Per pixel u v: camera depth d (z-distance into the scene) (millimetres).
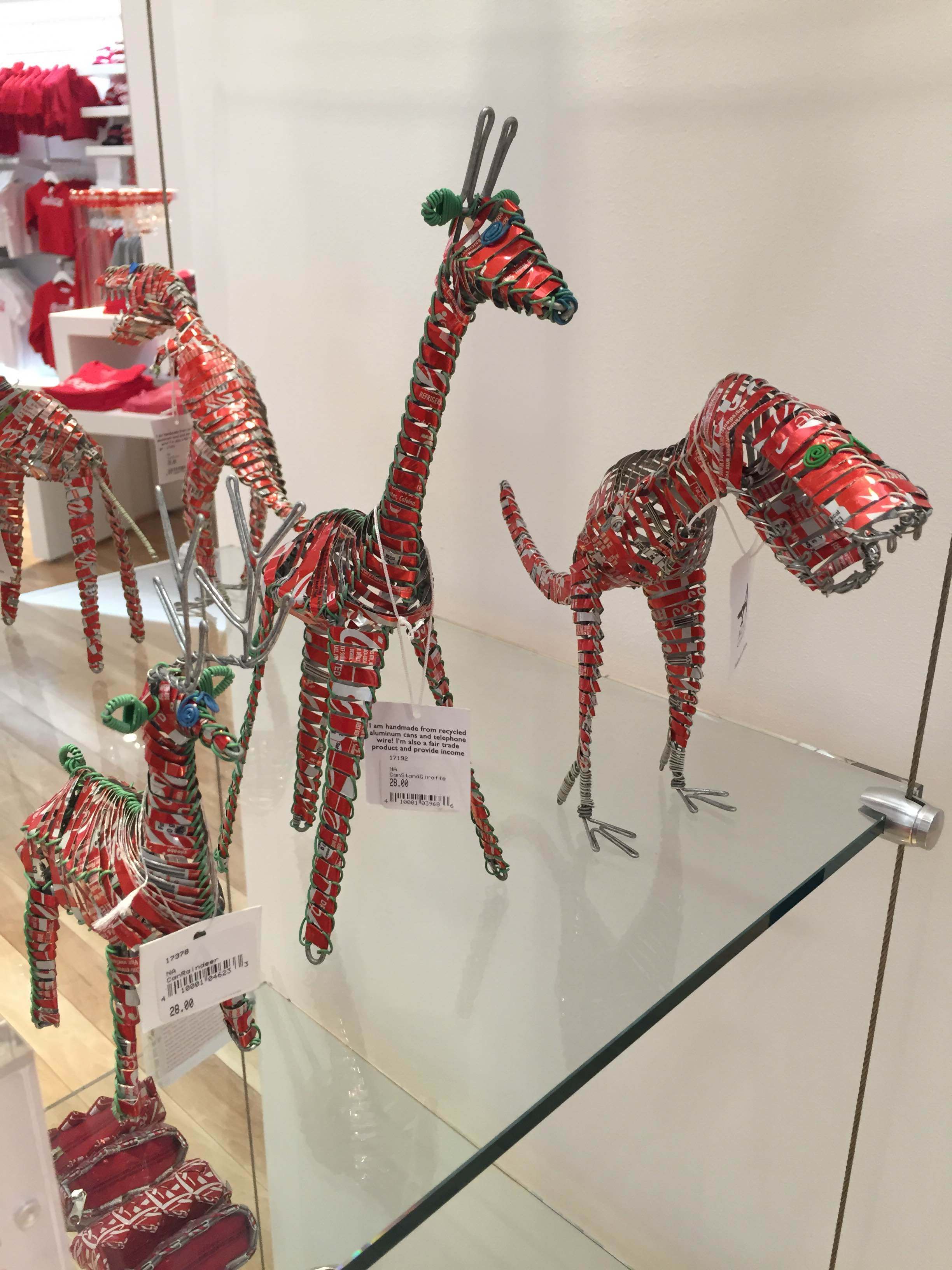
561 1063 700
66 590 1108
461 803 735
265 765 1061
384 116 1092
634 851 883
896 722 864
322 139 1156
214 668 599
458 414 1124
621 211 925
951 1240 980
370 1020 749
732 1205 1158
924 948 912
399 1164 649
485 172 1023
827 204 797
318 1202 628
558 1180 1363
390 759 734
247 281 1312
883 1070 976
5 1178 457
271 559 735
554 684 1105
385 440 1227
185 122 1271
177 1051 683
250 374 1173
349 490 1298
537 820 928
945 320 758
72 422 1036
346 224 1172
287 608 670
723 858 861
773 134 813
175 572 599
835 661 890
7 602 1110
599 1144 1288
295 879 889
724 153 846
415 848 931
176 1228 608
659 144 883
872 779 883
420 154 1073
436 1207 628
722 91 833
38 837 645
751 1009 1065
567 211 966
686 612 832
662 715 1029
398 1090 694
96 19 1031
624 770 969
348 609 688
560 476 1050
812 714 921
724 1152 1141
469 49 997
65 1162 636
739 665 961
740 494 664
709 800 920
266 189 1237
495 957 796
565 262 982
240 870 896
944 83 719
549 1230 1354
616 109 903
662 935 792
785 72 795
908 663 843
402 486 669
